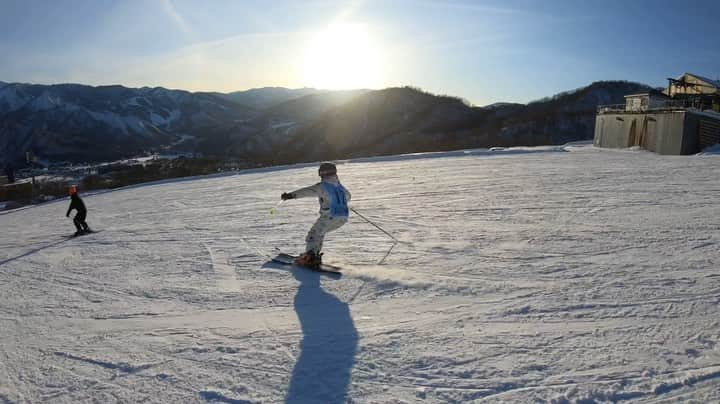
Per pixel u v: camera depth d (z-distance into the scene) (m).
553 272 5.48
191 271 6.60
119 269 7.07
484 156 29.73
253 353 3.83
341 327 4.25
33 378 3.64
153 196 18.83
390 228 8.59
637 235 7.07
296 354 3.76
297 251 7.41
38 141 134.75
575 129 81.56
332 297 5.07
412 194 13.23
